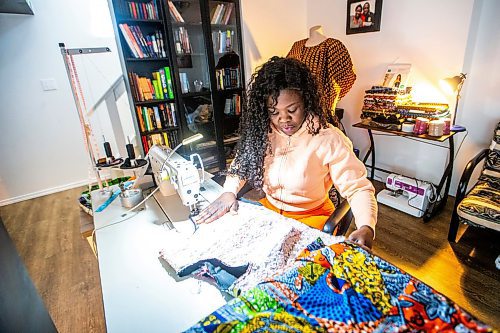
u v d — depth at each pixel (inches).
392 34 94.2
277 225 35.5
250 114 42.2
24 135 112.2
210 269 29.4
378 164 112.0
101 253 35.2
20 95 107.9
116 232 39.6
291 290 21.4
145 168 55.4
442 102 86.7
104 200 50.3
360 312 18.8
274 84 36.6
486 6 73.6
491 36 74.5
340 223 38.1
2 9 93.1
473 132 83.5
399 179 89.2
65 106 116.2
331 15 112.6
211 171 121.2
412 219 84.1
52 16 105.6
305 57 86.4
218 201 42.6
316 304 20.0
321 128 40.1
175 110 111.3
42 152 116.8
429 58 86.7
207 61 108.3
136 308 26.6
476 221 59.4
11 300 15.7
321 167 41.6
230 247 32.2
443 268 64.7
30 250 84.0
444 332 16.5
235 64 117.0
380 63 100.6
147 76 108.2
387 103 85.3
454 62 81.5
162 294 28.0
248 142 44.2
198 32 109.7
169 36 101.2
